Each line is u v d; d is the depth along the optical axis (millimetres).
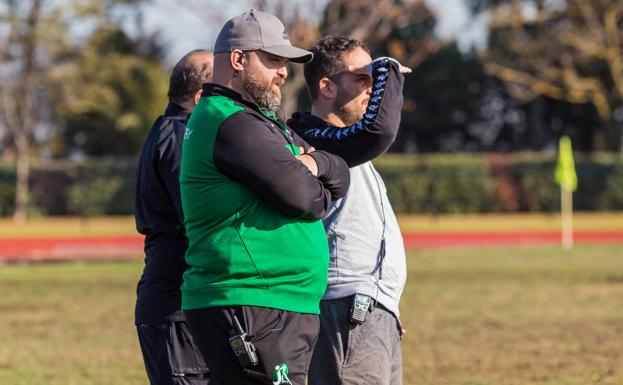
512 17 139500
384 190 14789
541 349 30438
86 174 127375
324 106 15016
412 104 138875
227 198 12070
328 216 14398
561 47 141125
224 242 12109
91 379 26109
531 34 148000
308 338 12516
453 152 191250
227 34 12633
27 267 61500
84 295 46000
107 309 41000
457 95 180625
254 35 12523
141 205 16172
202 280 12289
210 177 12148
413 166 126438
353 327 14227
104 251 75000
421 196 126438
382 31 108375
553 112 183000
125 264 63094
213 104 12344
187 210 12438
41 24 127938
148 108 145875
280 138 12445
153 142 15938
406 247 77125
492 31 147375
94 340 32938
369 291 14227
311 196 12094
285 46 12609
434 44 118062
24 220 124188
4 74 129500
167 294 15602
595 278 52000
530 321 36438
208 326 12234
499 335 33219
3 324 36625
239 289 12102
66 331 34969
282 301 12219
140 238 87438
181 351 15500
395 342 14828
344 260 14320
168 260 15656
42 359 29203
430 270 56844
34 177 128125
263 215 12164
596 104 145500
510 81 153750
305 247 12336
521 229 98812
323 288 12672
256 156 11883
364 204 14438
